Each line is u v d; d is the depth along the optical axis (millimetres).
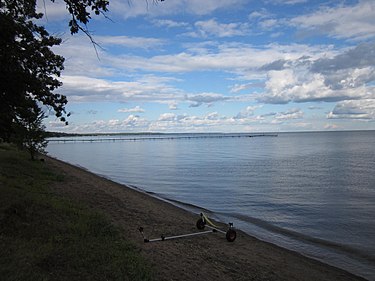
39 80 11203
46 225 8906
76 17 8086
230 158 60906
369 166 44812
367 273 9805
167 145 134000
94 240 8477
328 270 9836
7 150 32969
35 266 6250
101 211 13266
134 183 30438
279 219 16953
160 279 7188
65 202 12484
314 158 58500
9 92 10227
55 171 25750
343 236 13961
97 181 25344
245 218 17094
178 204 20141
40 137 28750
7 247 6902
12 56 10141
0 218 8578
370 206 20406
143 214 14414
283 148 95375
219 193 25016
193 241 11047
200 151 86750
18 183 14555
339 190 26484
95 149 104750
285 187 27938
